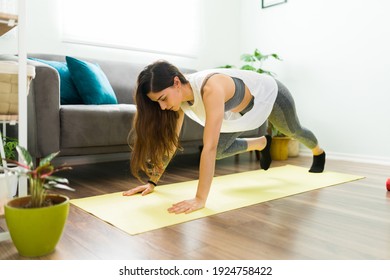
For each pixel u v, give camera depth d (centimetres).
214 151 145
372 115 286
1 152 130
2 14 110
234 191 178
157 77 138
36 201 98
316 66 321
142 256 99
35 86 176
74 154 195
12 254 100
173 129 159
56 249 104
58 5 258
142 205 149
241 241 111
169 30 325
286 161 295
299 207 151
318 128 323
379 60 280
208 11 358
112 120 203
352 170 250
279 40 351
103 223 127
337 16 304
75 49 270
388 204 157
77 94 231
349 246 108
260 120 183
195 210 142
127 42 296
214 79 151
